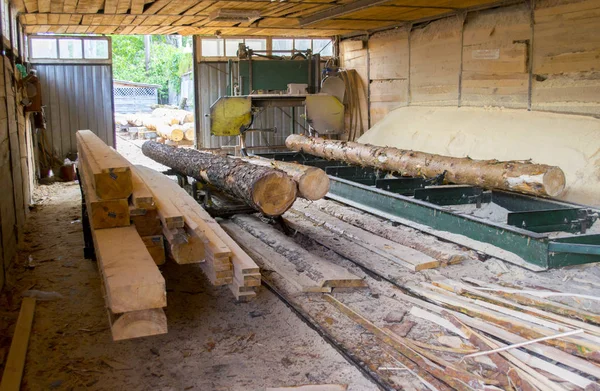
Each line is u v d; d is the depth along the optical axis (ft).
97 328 13.29
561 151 22.91
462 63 31.68
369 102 42.04
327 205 25.75
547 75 26.18
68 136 41.22
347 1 29.53
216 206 23.02
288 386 10.54
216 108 36.09
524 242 16.06
